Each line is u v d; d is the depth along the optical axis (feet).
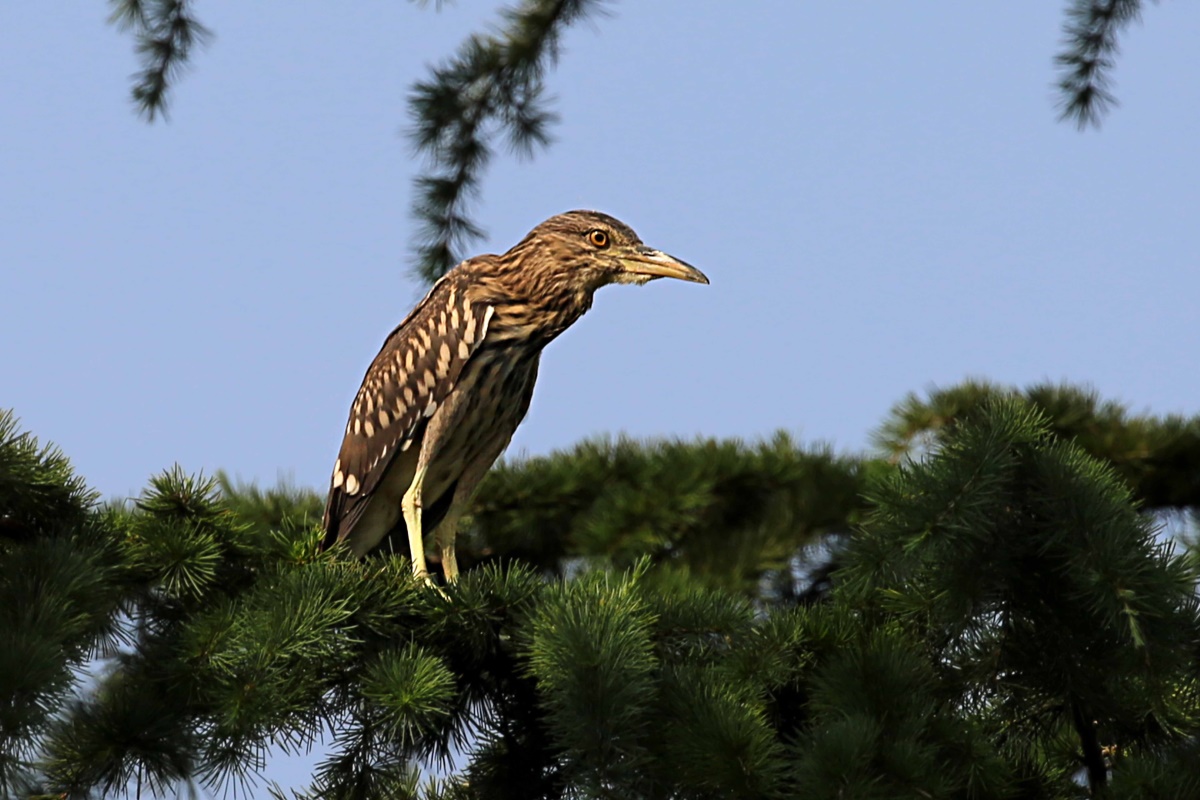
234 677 27.71
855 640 28.91
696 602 30.27
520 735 31.94
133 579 31.12
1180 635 27.45
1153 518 28.81
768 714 29.66
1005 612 29.12
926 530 27.55
